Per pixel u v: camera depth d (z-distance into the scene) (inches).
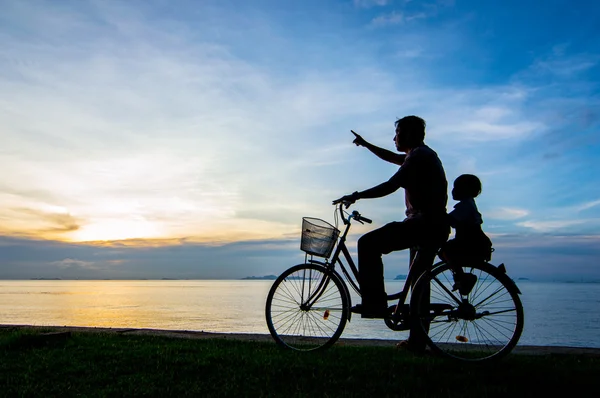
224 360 197.5
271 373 178.1
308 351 210.8
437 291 195.8
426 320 194.7
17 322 2192.4
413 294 195.9
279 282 219.0
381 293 197.5
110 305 4847.4
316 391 157.3
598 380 164.9
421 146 202.8
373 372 177.2
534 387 158.2
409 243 195.3
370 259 198.1
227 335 269.9
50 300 6023.6
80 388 165.6
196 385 165.5
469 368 182.5
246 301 6003.9
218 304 5206.7
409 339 213.8
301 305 213.9
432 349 195.9
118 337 262.1
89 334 274.5
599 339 1827.0
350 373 177.5
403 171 195.6
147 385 166.9
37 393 159.9
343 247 209.6
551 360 198.1
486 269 192.9
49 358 204.1
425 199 195.6
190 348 221.8
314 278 212.2
